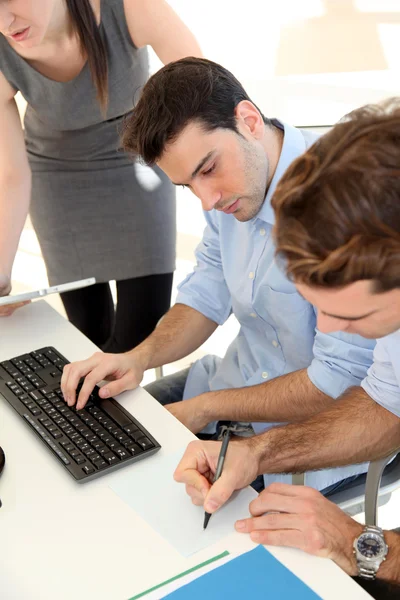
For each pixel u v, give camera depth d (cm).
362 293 80
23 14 157
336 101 498
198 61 139
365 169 76
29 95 189
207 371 182
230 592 99
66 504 116
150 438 127
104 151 207
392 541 109
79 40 177
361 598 99
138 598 98
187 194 402
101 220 218
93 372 142
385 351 127
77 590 101
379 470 137
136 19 178
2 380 144
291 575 101
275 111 484
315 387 148
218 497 111
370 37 625
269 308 159
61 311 311
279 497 112
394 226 75
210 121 135
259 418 153
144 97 137
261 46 605
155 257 225
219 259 175
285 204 81
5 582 103
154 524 111
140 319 232
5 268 181
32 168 216
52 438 128
